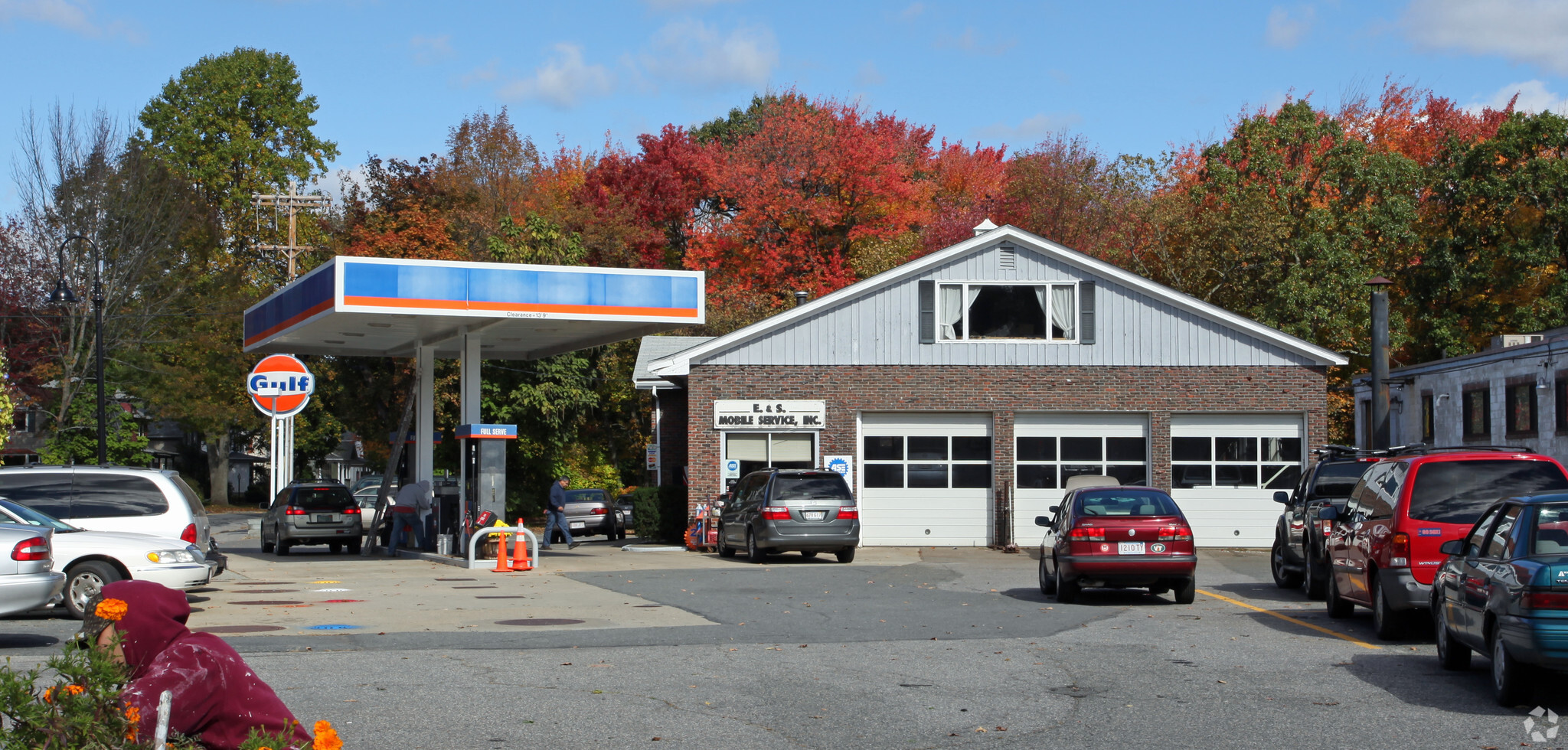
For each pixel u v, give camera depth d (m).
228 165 64.38
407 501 27.72
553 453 43.22
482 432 23.98
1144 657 11.72
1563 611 8.62
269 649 11.99
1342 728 8.54
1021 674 10.74
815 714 9.00
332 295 22.14
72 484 17.22
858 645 12.52
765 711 9.11
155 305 50.84
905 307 28.88
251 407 57.44
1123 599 17.39
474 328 25.08
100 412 31.12
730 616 15.05
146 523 17.27
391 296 22.23
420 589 18.58
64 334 49.16
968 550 27.84
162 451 68.00
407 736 8.21
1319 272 41.34
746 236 53.12
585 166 61.94
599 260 52.09
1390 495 13.12
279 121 66.50
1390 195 43.78
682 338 39.88
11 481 17.03
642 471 49.56
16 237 47.56
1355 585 13.86
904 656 11.78
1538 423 32.66
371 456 49.50
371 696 9.57
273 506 30.39
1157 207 46.22
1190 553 16.27
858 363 28.73
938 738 8.25
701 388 28.59
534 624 14.15
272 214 58.03
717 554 27.08
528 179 56.59
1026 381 28.77
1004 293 28.98
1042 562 18.02
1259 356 28.86
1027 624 14.29
